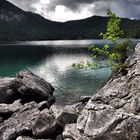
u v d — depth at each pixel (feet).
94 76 199.11
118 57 110.42
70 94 143.74
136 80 68.80
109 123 55.93
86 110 63.67
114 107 64.54
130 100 64.13
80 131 60.34
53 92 149.18
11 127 78.28
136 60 78.43
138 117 55.16
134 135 52.90
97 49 116.37
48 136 71.61
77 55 410.93
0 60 353.31
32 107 91.40
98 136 55.83
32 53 483.51
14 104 103.45
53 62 319.68
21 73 135.54
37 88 125.70
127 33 116.37
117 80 73.61
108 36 114.01
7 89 128.16
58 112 76.59
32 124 77.20
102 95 69.41
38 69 259.60
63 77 204.03
